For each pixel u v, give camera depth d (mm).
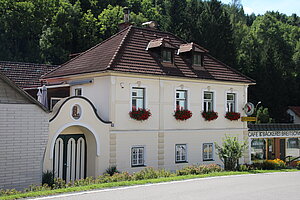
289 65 62375
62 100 19969
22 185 17391
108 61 22672
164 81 24359
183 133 25203
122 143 22188
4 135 16938
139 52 24531
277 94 54250
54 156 20172
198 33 51312
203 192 14703
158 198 13102
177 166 24766
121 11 55875
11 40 49000
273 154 30734
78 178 21203
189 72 25656
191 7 54844
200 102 26219
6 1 49406
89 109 20750
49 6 52031
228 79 27547
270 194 14766
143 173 19109
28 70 32969
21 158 17406
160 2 68875
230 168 23500
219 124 27234
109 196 13242
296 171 24922
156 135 23844
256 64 54000
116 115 22047
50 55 49344
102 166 21203
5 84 17141
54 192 13742
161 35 28109
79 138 21328
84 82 23438
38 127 17984
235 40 59125
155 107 23875
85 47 51031
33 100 17750
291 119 55094
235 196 14078
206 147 26484
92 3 58938
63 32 50094
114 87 22047
